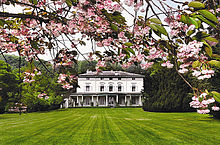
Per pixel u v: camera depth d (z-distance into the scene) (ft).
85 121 40.83
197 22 3.40
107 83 114.62
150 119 43.73
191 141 20.88
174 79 60.64
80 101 115.75
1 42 7.75
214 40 3.32
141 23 4.24
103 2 4.81
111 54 6.84
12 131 28.78
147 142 20.59
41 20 5.71
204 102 3.55
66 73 7.98
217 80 29.71
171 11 3.40
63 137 23.53
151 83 68.49
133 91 114.42
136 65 7.02
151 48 5.68
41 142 21.11
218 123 34.71
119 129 29.32
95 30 6.54
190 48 3.43
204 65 3.44
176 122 37.27
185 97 59.47
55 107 93.71
